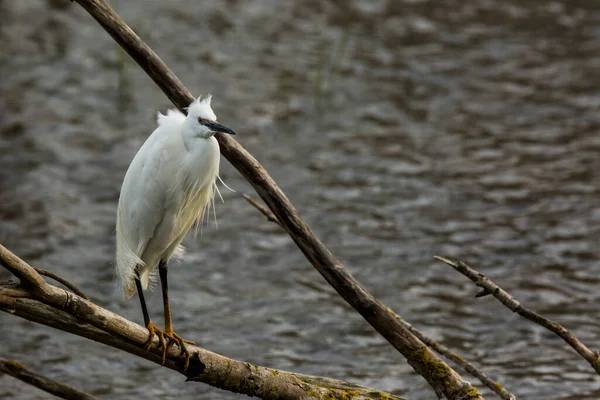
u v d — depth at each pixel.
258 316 12.35
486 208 15.23
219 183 16.31
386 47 21.81
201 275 13.41
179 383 10.95
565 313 12.23
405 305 12.50
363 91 19.72
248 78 20.03
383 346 11.74
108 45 21.72
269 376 7.43
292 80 20.08
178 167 7.79
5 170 16.09
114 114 18.44
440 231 14.54
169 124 7.90
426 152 17.25
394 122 18.45
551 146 17.34
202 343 11.62
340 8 24.08
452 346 11.51
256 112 18.58
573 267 13.41
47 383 6.38
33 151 16.78
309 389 7.55
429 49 21.72
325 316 12.42
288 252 14.22
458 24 23.09
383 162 16.88
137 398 10.54
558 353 11.34
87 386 10.76
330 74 20.41
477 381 10.75
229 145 7.69
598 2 24.36
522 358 11.25
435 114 18.80
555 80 20.16
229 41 21.84
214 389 10.81
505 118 18.56
